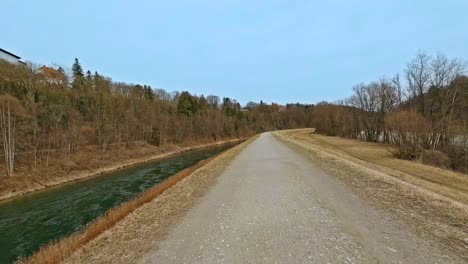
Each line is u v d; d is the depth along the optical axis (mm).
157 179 23875
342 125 68625
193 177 14156
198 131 70438
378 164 20312
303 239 5582
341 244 5250
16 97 33469
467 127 27938
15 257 10039
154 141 50438
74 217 14484
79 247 6086
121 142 42688
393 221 6387
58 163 28016
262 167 16375
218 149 54875
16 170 24234
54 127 32406
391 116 33000
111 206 16172
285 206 8008
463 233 5547
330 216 6938
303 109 142000
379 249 4961
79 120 36844
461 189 12117
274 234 5938
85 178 26594
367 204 7809
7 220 14453
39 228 13062
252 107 156125
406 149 25188
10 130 25766
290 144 35625
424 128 27125
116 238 6324
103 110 41125
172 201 9383
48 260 5543
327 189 9867
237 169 16062
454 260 4484
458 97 31094
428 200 7887
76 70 75188
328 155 20484
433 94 34781
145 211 8383
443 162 23578
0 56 61531
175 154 47375
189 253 5242
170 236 6188
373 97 53281
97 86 54500
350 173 12688
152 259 5098
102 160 33000
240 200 8984
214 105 106125
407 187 9531
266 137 62469
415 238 5395
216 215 7535
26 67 46281
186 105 75375
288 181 11711
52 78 51375
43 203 17719
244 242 5602
